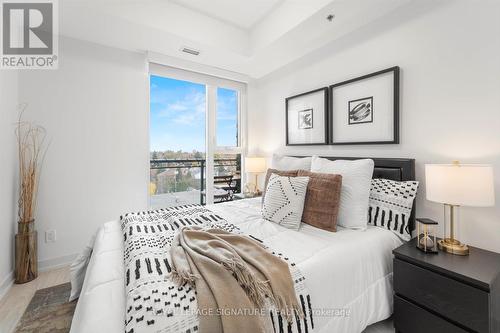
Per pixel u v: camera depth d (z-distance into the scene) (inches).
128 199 107.1
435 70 66.6
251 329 32.3
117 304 34.4
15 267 81.7
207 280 36.7
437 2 65.9
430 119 67.9
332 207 66.7
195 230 56.2
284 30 88.3
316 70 103.7
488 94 57.6
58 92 92.0
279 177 79.5
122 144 105.0
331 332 44.5
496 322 44.1
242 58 111.5
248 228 66.3
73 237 96.3
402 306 54.0
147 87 109.1
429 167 56.5
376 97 80.4
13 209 83.5
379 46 79.8
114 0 77.8
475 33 59.3
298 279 42.4
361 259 53.6
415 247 57.9
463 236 62.3
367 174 70.2
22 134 86.1
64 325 61.3
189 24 92.1
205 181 132.0
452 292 45.8
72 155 95.3
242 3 89.3
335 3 71.9
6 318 64.1
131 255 46.2
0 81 73.9
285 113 121.2
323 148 101.4
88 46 96.7
